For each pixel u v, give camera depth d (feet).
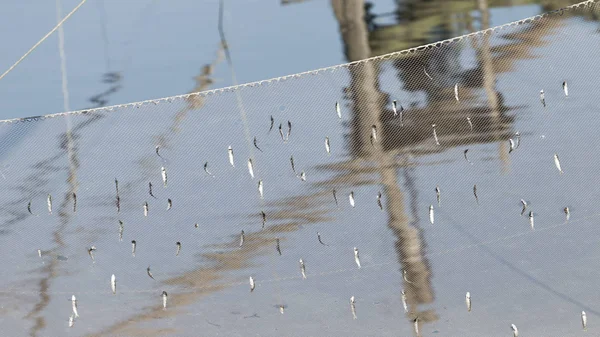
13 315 31.37
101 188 38.19
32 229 36.50
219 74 42.75
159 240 35.81
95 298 32.48
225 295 32.45
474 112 36.40
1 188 38.06
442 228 34.94
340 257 34.09
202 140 39.96
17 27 49.01
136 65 44.93
